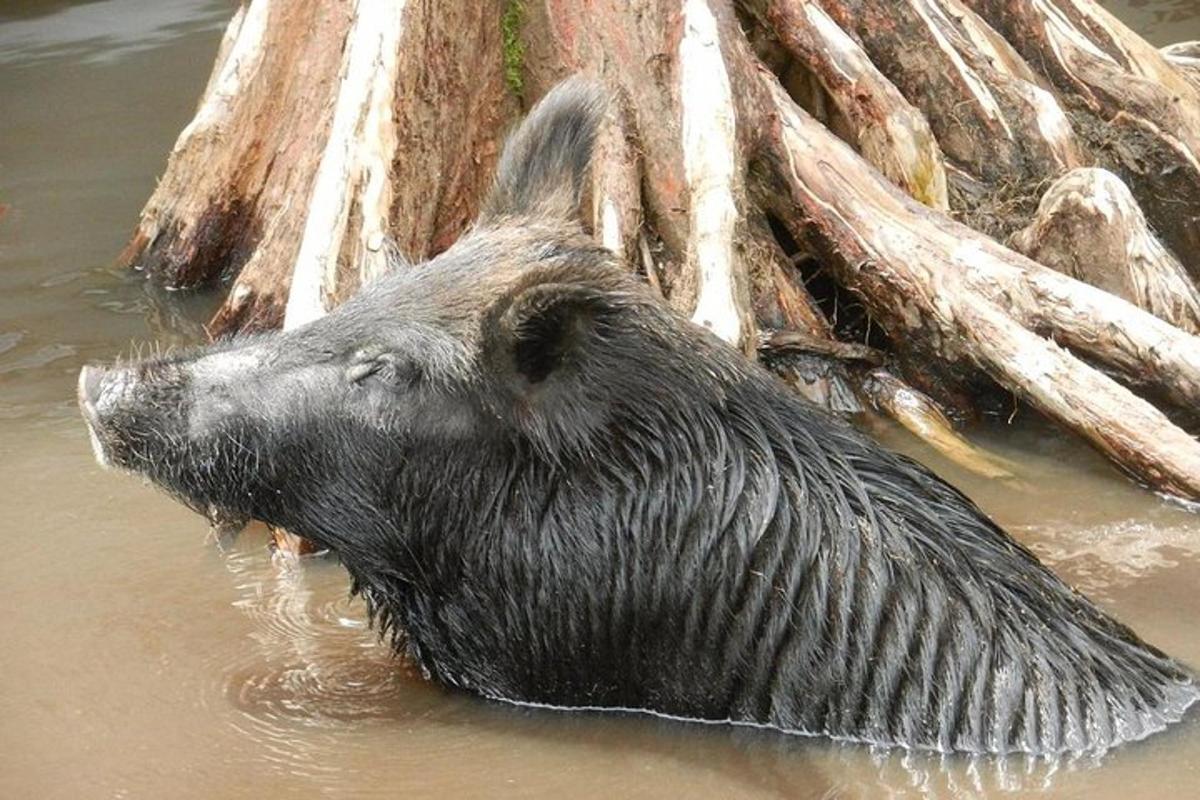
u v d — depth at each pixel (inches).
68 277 536.7
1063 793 282.2
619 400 305.6
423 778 293.3
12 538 387.5
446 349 306.2
